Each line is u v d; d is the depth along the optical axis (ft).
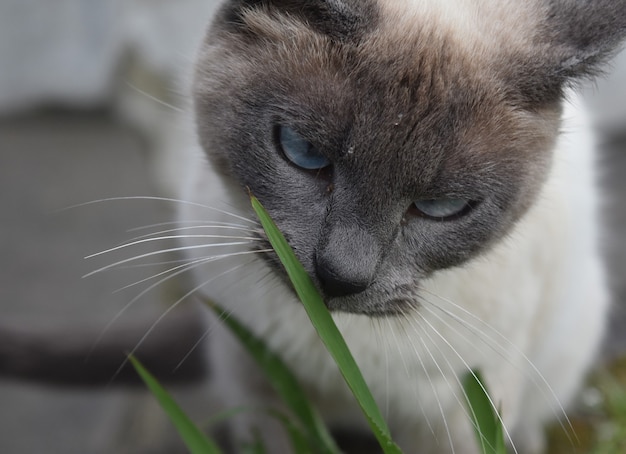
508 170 1.24
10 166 2.93
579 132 1.50
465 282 1.34
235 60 1.28
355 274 1.19
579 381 1.69
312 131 1.20
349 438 1.63
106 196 2.73
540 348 1.55
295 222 1.24
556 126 1.28
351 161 1.19
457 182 1.21
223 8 1.31
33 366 1.66
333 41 1.22
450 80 1.20
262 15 1.27
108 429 1.77
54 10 3.28
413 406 1.43
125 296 2.17
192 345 1.66
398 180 1.20
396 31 1.21
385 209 1.21
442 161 1.20
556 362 1.60
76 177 2.86
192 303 1.74
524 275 1.39
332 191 1.22
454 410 1.42
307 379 1.46
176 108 1.49
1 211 2.63
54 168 2.93
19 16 3.28
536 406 1.63
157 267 2.02
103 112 3.34
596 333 1.65
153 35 2.42
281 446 1.51
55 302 2.16
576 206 1.48
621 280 1.99
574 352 1.61
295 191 1.24
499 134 1.22
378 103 1.19
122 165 2.95
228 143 1.28
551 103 1.25
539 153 1.27
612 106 2.70
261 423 1.51
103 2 3.23
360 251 1.20
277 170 1.24
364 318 1.35
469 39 1.23
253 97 1.25
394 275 1.25
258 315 1.40
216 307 1.37
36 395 1.86
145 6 2.48
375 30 1.21
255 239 1.28
